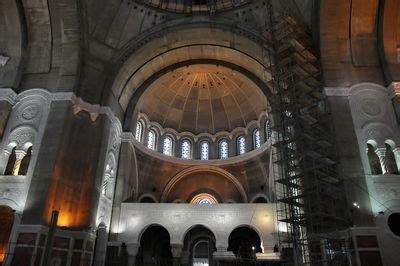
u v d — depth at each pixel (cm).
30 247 1673
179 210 2388
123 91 2589
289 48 2075
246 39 2445
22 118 2052
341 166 1762
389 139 1856
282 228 2234
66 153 2014
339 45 2050
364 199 1684
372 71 2009
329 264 1653
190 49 2741
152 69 2797
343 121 1872
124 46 2462
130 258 2269
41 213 1762
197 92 3266
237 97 3212
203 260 3544
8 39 2173
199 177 3325
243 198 3127
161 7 2544
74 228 1911
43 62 2192
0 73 2123
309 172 1778
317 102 1986
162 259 3005
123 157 2562
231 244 3136
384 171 1786
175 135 3369
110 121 2323
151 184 3136
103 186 2281
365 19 2016
